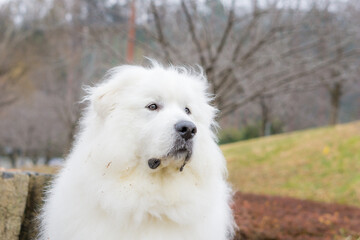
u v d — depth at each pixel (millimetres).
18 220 3660
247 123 25484
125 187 2670
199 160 2871
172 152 2672
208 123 3211
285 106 19938
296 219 7867
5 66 18531
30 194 3844
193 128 2709
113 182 2680
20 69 19172
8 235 3594
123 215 2650
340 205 10812
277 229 6742
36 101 19828
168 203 2719
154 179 2748
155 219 2762
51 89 17125
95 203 2701
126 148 2717
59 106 15195
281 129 26578
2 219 3584
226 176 3330
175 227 2789
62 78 17203
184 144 2688
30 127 20188
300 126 26625
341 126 18641
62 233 2803
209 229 2924
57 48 14898
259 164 15703
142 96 2857
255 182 13844
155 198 2705
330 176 13500
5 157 26250
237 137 25297
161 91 2906
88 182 2717
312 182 13219
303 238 6441
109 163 2676
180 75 3195
